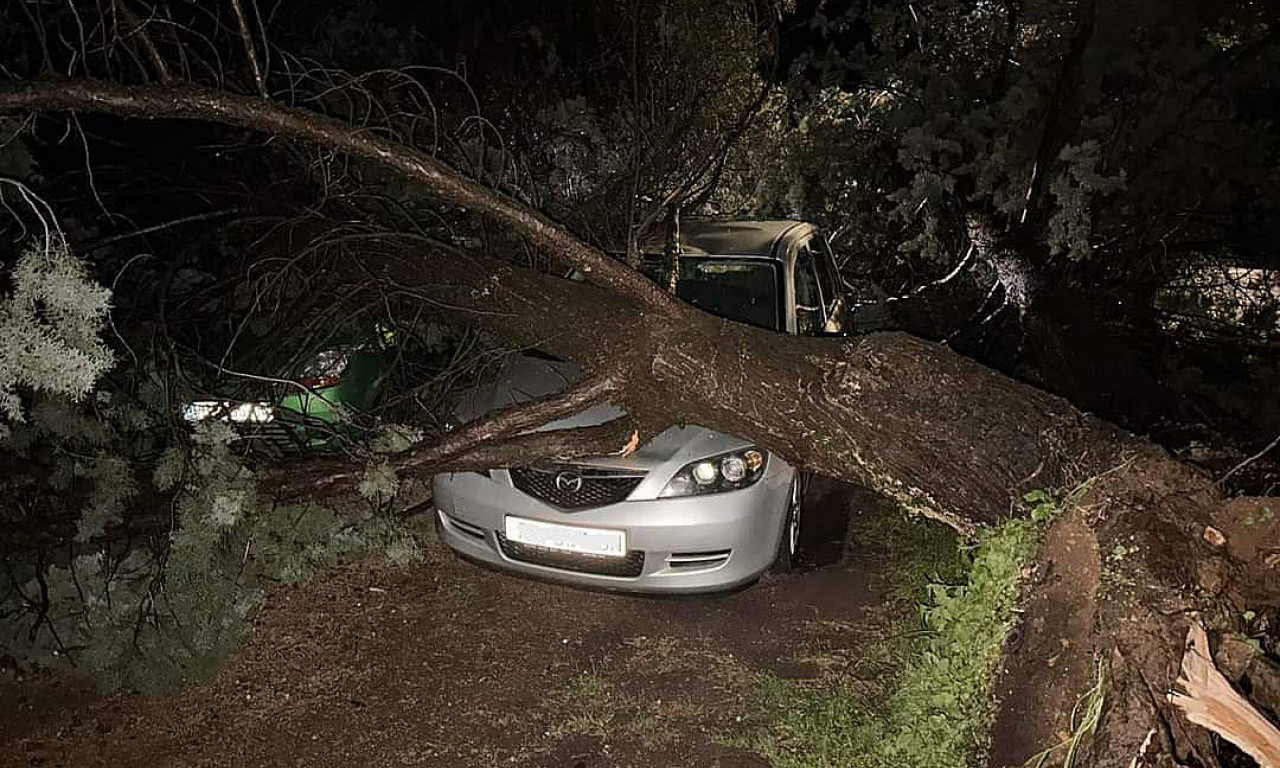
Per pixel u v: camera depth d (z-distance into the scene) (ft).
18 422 12.75
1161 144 20.86
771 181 25.04
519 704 12.39
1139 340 21.61
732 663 13.37
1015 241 20.84
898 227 25.26
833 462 11.99
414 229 16.43
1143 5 19.62
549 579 14.21
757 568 14.12
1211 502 9.15
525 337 14.67
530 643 13.92
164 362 14.53
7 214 14.21
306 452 15.78
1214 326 22.44
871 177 25.03
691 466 13.76
